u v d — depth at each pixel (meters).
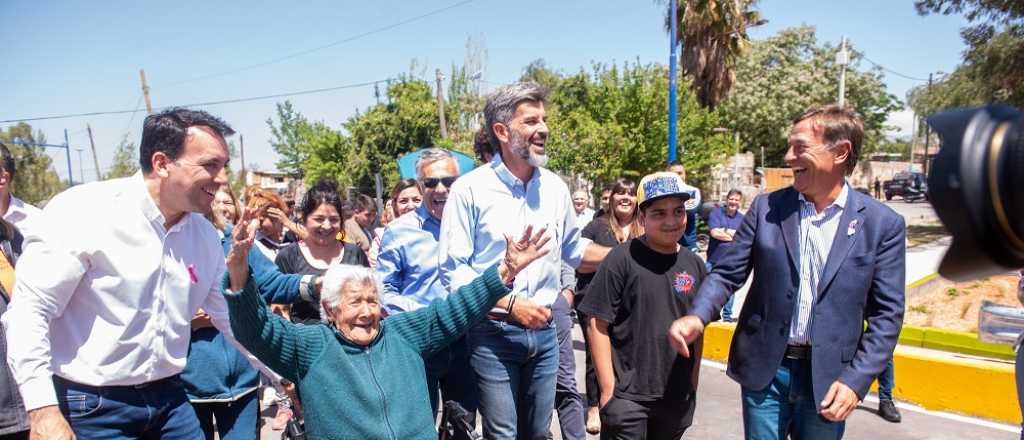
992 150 0.87
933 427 5.14
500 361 3.19
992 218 0.87
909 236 17.98
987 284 9.14
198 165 2.57
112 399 2.65
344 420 2.63
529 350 3.23
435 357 3.62
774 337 2.91
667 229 3.21
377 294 2.77
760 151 40.72
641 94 19.03
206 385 3.36
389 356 2.78
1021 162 0.85
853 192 2.86
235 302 2.50
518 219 3.23
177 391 2.90
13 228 3.23
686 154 19.38
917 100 22.75
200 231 2.91
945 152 0.92
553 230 3.35
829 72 40.81
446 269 3.23
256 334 2.58
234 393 3.44
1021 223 0.87
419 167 3.93
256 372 3.56
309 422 2.67
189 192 2.59
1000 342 2.98
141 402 2.73
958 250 0.92
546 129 3.11
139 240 2.60
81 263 2.47
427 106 30.36
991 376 5.31
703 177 20.81
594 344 3.34
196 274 2.85
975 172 0.87
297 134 37.88
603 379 3.32
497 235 3.19
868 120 42.81
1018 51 18.50
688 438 5.02
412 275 3.82
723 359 7.05
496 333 3.17
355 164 30.53
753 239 3.04
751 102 38.47
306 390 2.67
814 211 2.89
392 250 3.82
